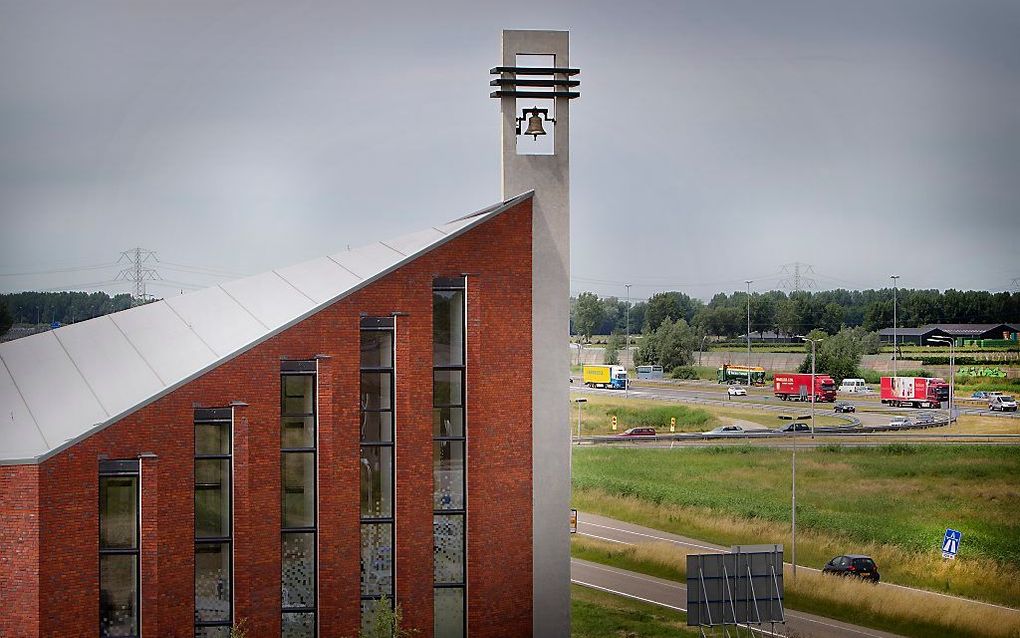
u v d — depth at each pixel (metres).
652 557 86.19
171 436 34.25
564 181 41.03
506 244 39.72
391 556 38.03
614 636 63.09
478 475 39.22
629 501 118.00
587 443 143.12
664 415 159.38
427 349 38.28
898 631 74.31
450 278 39.28
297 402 36.84
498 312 39.59
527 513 39.81
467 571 39.09
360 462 37.66
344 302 37.12
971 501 123.12
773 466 129.62
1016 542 112.44
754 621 45.03
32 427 34.06
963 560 102.44
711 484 125.94
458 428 39.38
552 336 40.41
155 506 33.66
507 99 41.19
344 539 36.94
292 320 36.44
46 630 32.00
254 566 35.50
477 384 39.25
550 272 40.56
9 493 31.73
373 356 38.19
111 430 33.25
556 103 41.28
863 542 111.25
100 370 36.84
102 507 33.56
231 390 35.47
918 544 110.38
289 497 36.75
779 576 45.22
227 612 35.53
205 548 35.38
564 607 39.97
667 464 133.00
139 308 40.66
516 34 41.41
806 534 112.81
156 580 33.69
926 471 128.12
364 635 37.59
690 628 64.75
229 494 35.53
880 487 124.31
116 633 33.69
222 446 35.50
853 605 76.75
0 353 38.12
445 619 39.22
